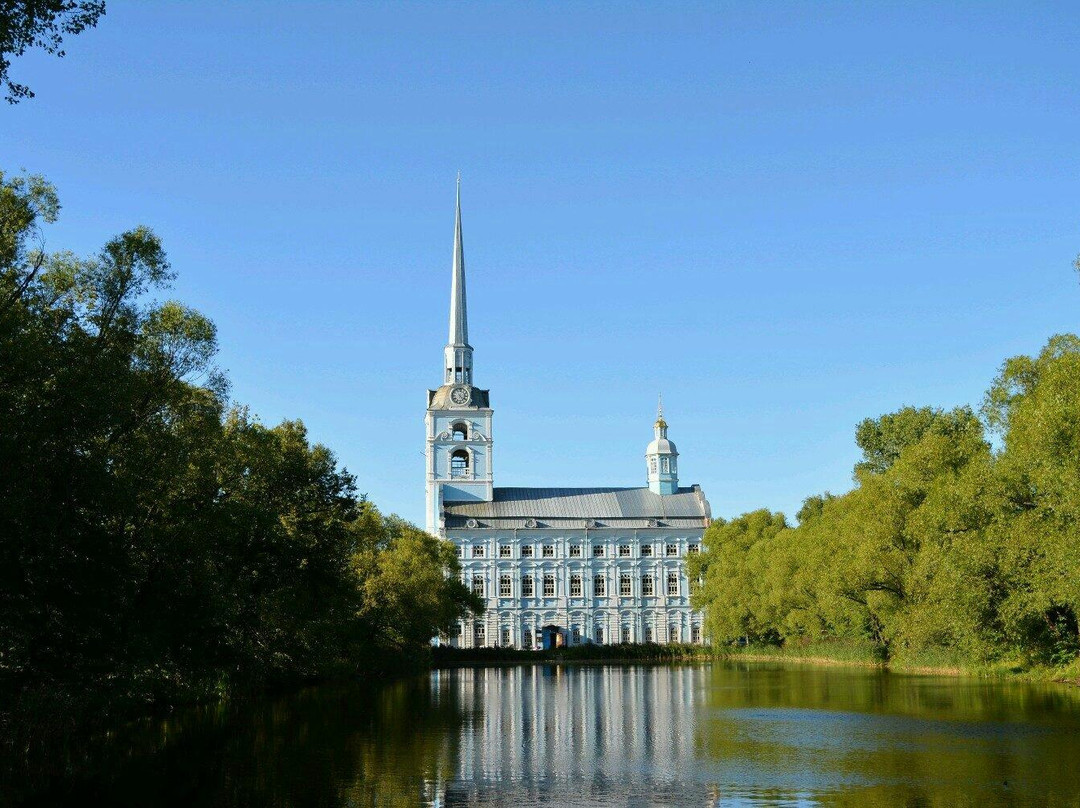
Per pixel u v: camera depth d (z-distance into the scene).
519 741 49.38
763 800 33.75
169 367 53.00
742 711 63.50
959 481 73.19
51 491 40.09
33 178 45.38
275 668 80.56
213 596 55.53
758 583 147.25
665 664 156.62
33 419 38.97
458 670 139.25
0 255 42.81
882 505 92.38
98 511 42.66
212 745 47.72
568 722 58.28
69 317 46.12
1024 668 79.88
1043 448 60.59
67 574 41.16
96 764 41.69
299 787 36.75
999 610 69.94
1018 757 41.06
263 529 63.09
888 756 42.03
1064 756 41.12
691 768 40.41
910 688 75.94
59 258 47.78
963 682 79.69
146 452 48.72
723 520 186.62
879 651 112.56
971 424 94.94
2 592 39.09
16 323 38.84
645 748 46.38
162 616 50.81
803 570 124.19
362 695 80.75
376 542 108.62
